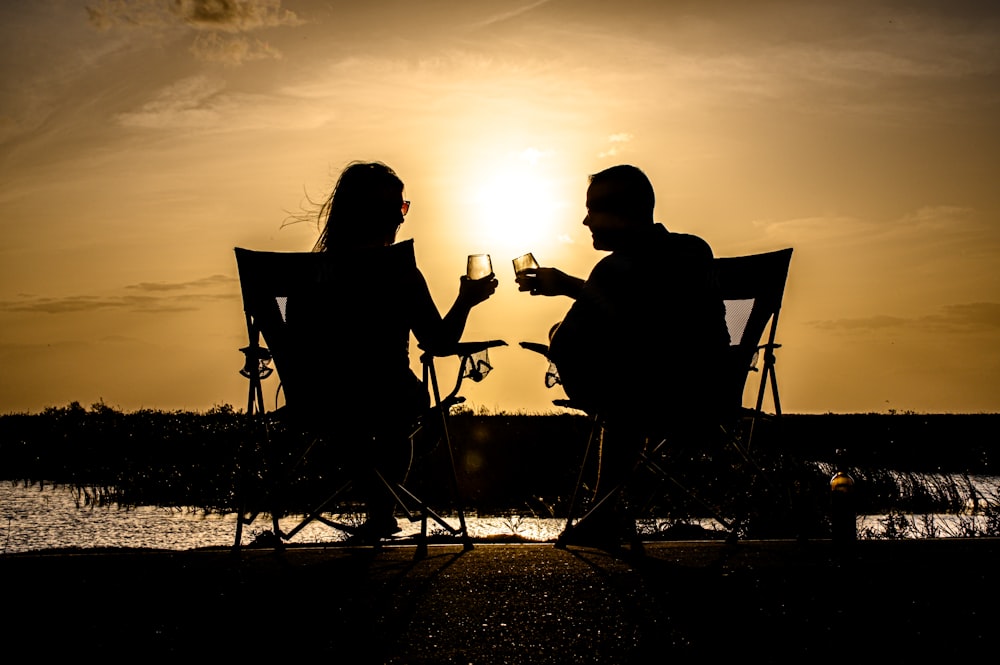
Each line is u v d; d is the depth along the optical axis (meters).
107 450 12.77
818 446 14.02
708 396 4.02
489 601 3.04
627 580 3.37
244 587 3.25
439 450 12.38
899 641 2.61
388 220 4.27
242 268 4.01
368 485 4.35
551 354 4.13
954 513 8.90
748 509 6.37
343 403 4.05
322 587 3.25
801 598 3.09
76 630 2.70
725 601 3.05
